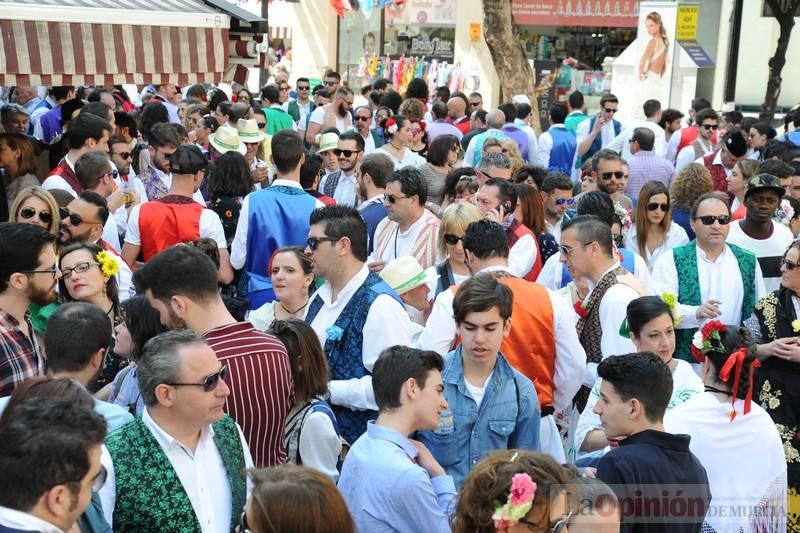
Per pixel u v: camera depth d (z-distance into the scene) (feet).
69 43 20.86
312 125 41.47
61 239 16.89
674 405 13.16
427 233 19.79
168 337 9.93
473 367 12.60
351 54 74.38
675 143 40.06
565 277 18.79
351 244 14.33
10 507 7.72
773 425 11.81
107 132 22.70
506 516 8.30
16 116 27.37
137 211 19.88
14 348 13.07
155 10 22.61
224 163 22.49
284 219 19.56
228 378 11.36
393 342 13.98
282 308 15.56
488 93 68.28
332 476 12.30
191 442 9.93
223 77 24.30
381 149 29.99
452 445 12.39
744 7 68.23
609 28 67.21
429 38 70.69
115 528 9.51
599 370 10.85
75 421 8.02
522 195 20.72
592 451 13.04
